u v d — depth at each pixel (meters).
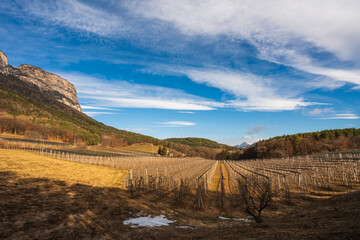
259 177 32.84
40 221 12.94
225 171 65.38
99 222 14.27
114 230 13.04
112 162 53.12
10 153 45.62
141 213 17.64
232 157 185.38
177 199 22.72
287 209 19.88
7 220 12.20
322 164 46.94
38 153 58.78
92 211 16.47
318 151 105.25
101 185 27.86
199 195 22.02
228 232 11.98
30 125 155.00
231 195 27.09
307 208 18.48
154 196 25.64
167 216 17.36
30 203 15.82
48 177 26.58
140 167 50.22
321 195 25.11
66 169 35.91
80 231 12.32
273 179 31.55
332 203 17.48
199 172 53.62
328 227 9.50
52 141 133.62
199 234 12.46
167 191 29.20
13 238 10.44
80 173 34.53
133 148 184.25
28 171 28.09
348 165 35.62
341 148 102.12
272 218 16.50
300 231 9.57
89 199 19.80
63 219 13.87
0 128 131.38
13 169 27.69
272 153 111.44
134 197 24.03
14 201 15.52
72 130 175.88
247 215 18.39
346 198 17.28
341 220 10.50
